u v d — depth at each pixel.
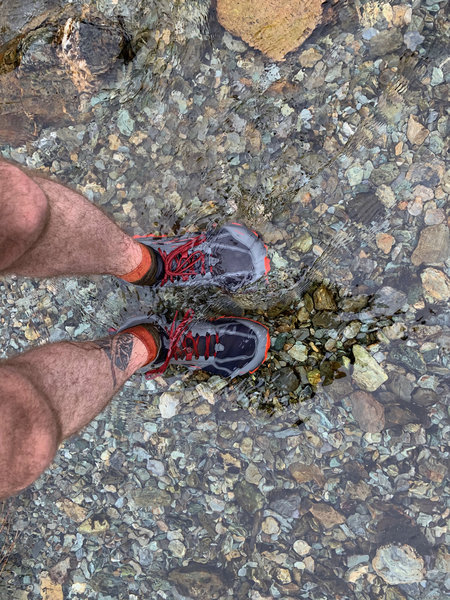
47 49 1.13
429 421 1.15
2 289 1.21
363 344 1.15
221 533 1.18
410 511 1.15
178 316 1.16
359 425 1.16
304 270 1.16
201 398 1.19
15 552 1.20
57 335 1.20
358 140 1.16
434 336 1.14
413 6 1.14
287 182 1.16
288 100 1.16
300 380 1.16
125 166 1.18
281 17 1.12
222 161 1.17
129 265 1.01
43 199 0.77
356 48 1.15
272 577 1.16
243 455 1.19
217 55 1.16
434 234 1.14
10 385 0.73
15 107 1.16
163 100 1.17
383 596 1.14
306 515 1.17
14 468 0.72
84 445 1.21
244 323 1.16
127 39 1.14
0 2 1.15
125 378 0.99
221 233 1.15
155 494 1.19
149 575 1.18
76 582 1.19
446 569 1.12
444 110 1.15
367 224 1.16
